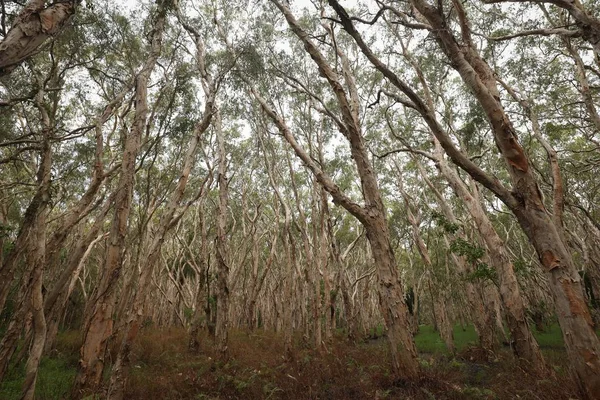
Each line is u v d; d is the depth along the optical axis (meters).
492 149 17.62
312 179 18.14
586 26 5.82
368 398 7.35
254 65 12.52
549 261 5.15
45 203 6.51
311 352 12.85
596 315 19.05
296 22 9.28
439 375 7.93
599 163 13.77
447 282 20.47
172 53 12.10
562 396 6.64
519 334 10.40
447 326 16.97
